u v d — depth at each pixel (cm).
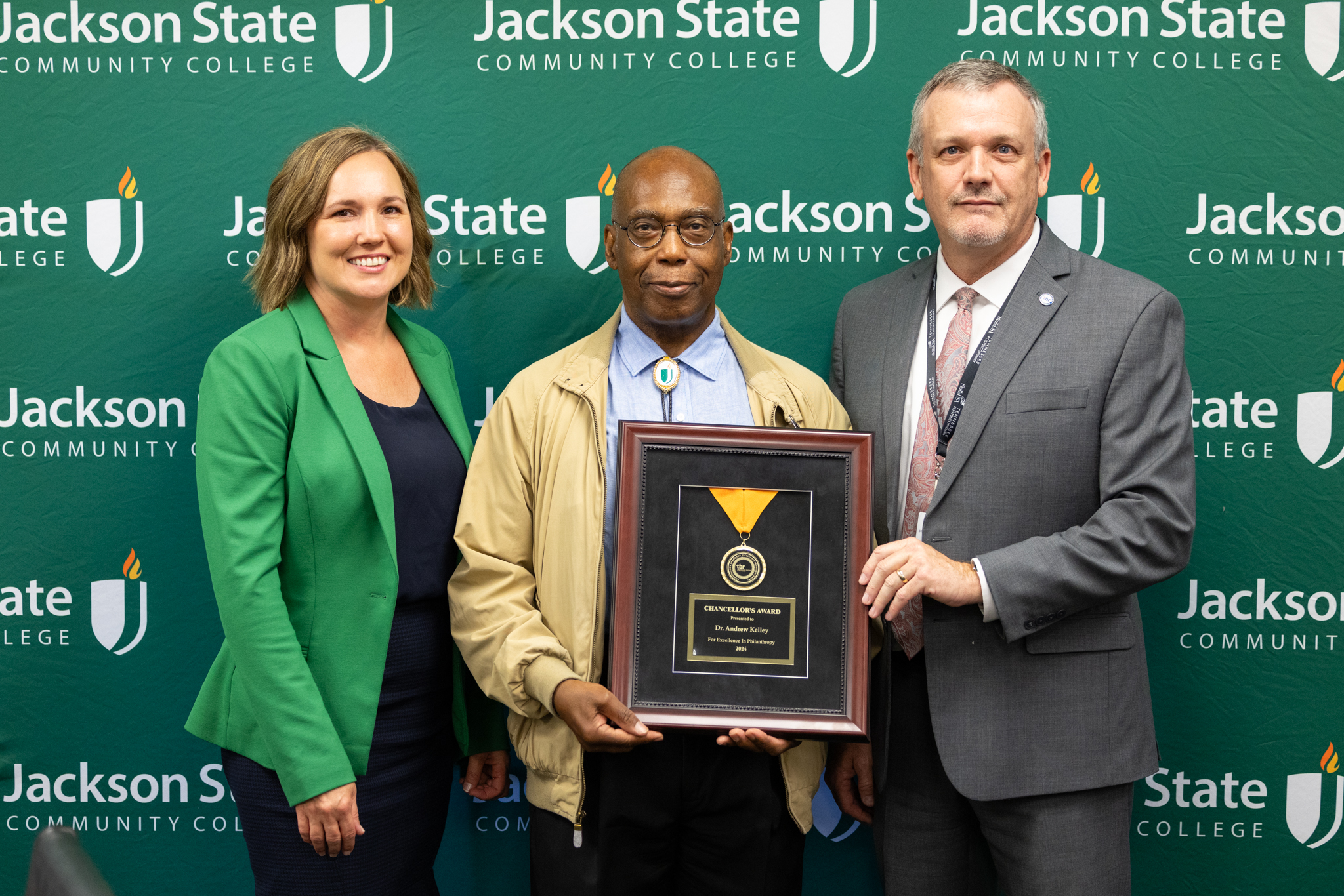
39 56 197
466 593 153
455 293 201
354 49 197
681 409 157
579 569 148
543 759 150
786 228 200
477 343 201
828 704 145
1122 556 146
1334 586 200
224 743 152
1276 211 197
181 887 205
